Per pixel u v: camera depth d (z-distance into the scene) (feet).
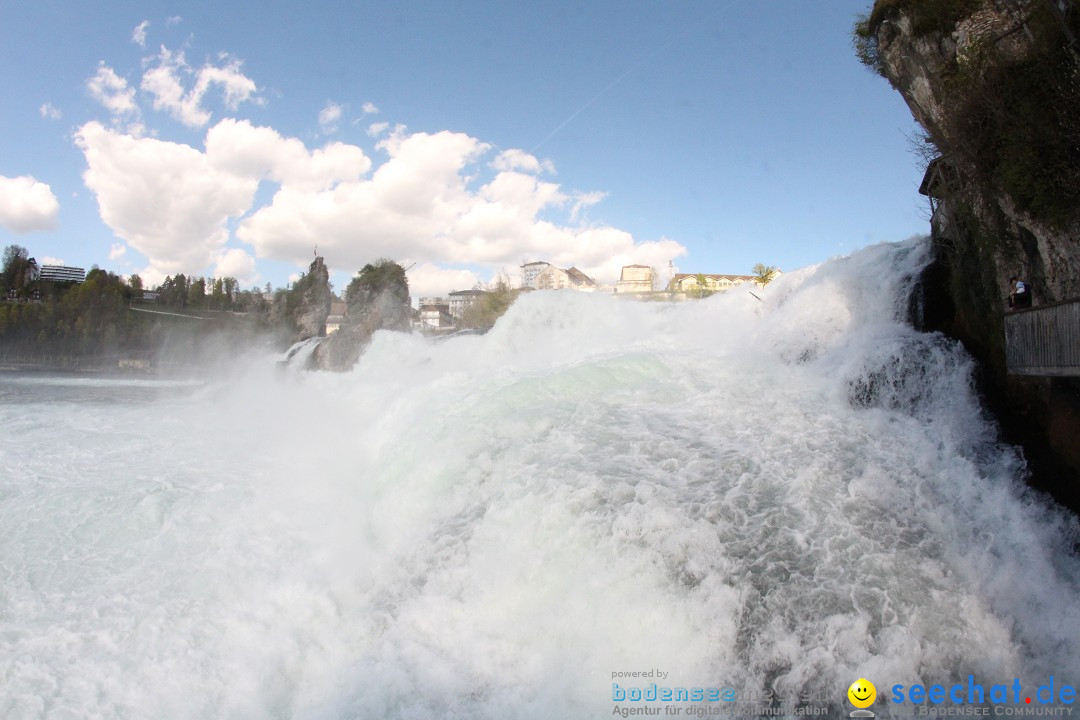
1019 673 20.30
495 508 27.43
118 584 25.93
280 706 21.67
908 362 35.76
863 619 20.35
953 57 34.09
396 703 20.76
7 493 33.27
